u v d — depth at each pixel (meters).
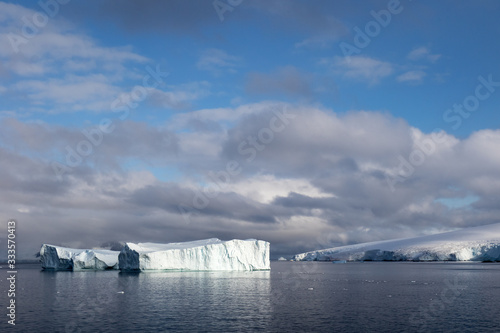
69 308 46.84
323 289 68.50
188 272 105.50
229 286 70.38
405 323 38.38
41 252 131.00
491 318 40.69
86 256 120.06
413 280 90.31
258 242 107.44
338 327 36.66
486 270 136.50
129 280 82.06
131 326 37.00
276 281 82.44
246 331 35.09
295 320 39.59
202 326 36.91
